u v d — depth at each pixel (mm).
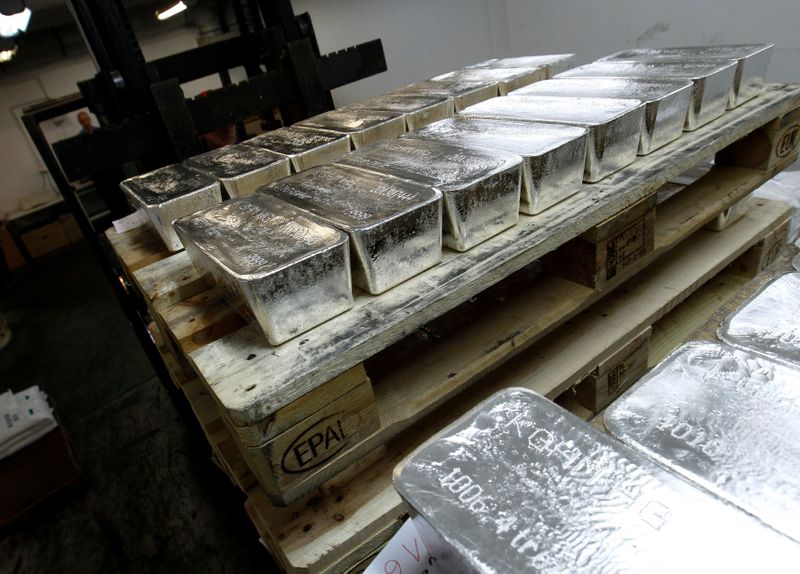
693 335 724
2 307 4785
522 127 943
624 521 426
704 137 1004
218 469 1979
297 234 721
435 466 510
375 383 865
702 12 2379
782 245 1303
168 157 1499
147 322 1781
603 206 843
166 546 1794
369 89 3830
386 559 636
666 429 516
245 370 657
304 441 669
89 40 1378
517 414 557
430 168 838
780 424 500
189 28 6164
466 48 3574
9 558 1906
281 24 1557
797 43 2129
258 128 4234
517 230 829
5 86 6227
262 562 1632
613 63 1233
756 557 381
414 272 766
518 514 449
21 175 6672
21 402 2227
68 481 2115
